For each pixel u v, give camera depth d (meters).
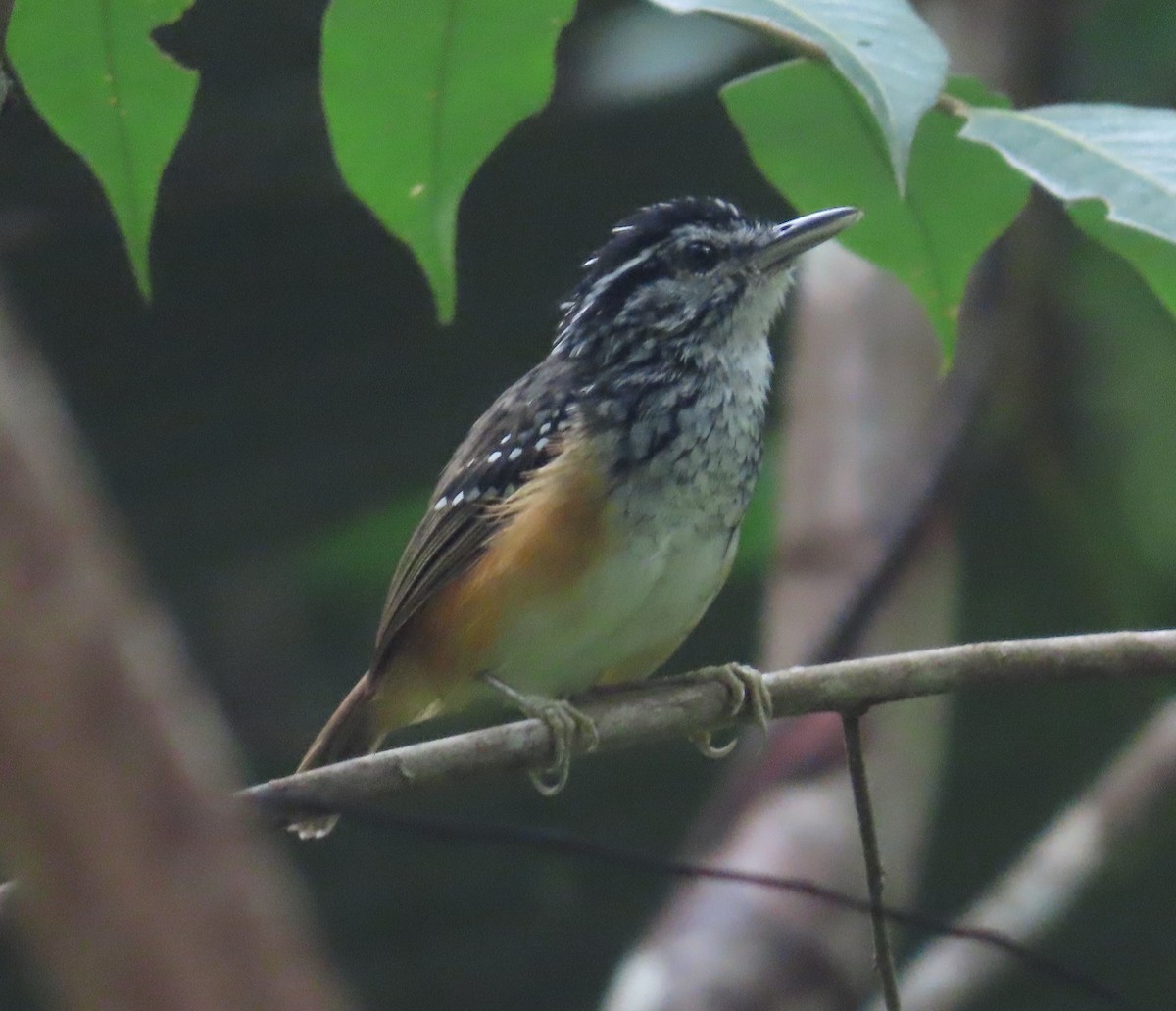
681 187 14.13
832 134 7.02
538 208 14.09
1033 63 13.04
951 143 6.86
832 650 10.77
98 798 2.27
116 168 6.23
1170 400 13.22
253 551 14.48
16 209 12.90
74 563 2.32
